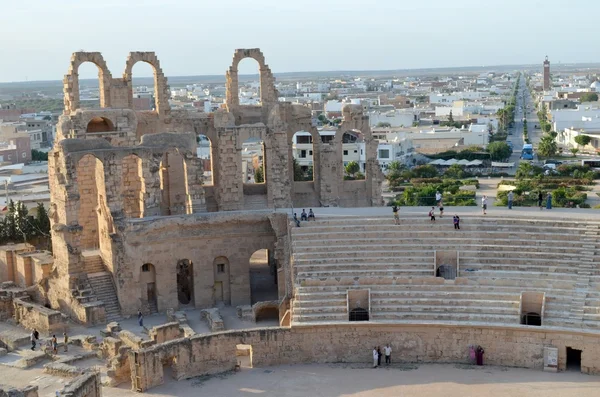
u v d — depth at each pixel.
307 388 61.91
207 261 86.19
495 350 66.12
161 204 93.94
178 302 86.06
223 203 93.56
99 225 88.81
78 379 56.00
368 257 75.75
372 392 60.41
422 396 59.09
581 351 63.69
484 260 74.25
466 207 88.25
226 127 92.94
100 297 83.50
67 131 89.12
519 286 69.50
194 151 88.62
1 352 70.62
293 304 70.62
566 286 68.62
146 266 84.88
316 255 76.44
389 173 190.62
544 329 64.25
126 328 79.25
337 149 102.12
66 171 82.38
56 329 77.06
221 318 79.12
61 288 84.25
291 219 83.31
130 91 97.19
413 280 71.38
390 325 67.56
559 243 74.00
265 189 99.88
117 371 63.69
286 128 97.12
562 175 187.88
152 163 86.31
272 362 67.94
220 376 65.31
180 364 64.50
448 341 67.06
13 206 121.12
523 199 140.50
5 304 84.25
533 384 61.03
